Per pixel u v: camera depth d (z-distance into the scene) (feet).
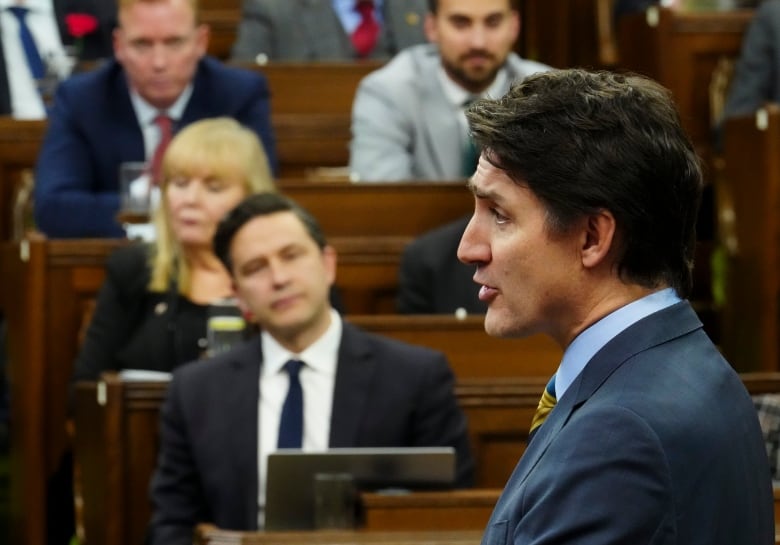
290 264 35.99
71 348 47.55
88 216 51.78
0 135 57.52
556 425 15.76
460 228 45.96
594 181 15.52
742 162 55.01
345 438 35.70
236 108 54.39
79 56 69.36
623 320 15.94
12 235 57.57
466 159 55.21
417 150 55.47
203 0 76.23
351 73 64.69
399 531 28.81
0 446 53.01
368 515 29.35
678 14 63.98
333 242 48.80
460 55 54.65
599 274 15.96
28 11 68.90
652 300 16.06
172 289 42.68
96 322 43.19
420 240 46.24
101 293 43.52
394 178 54.54
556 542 14.74
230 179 42.52
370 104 55.77
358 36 68.59
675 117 15.94
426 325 41.63
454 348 41.68
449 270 45.50
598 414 15.20
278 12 67.46
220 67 55.16
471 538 28.40
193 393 36.40
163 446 36.55
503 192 15.98
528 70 56.13
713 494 15.01
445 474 31.37
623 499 14.67
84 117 53.52
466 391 39.06
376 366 36.42
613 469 14.80
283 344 36.42
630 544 14.58
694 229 16.21
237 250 36.17
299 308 35.91
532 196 15.85
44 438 47.34
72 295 47.62
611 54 73.41
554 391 16.90
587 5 77.66
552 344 41.86
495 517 15.81
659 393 15.31
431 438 36.14
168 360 42.16
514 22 55.26
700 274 61.41
